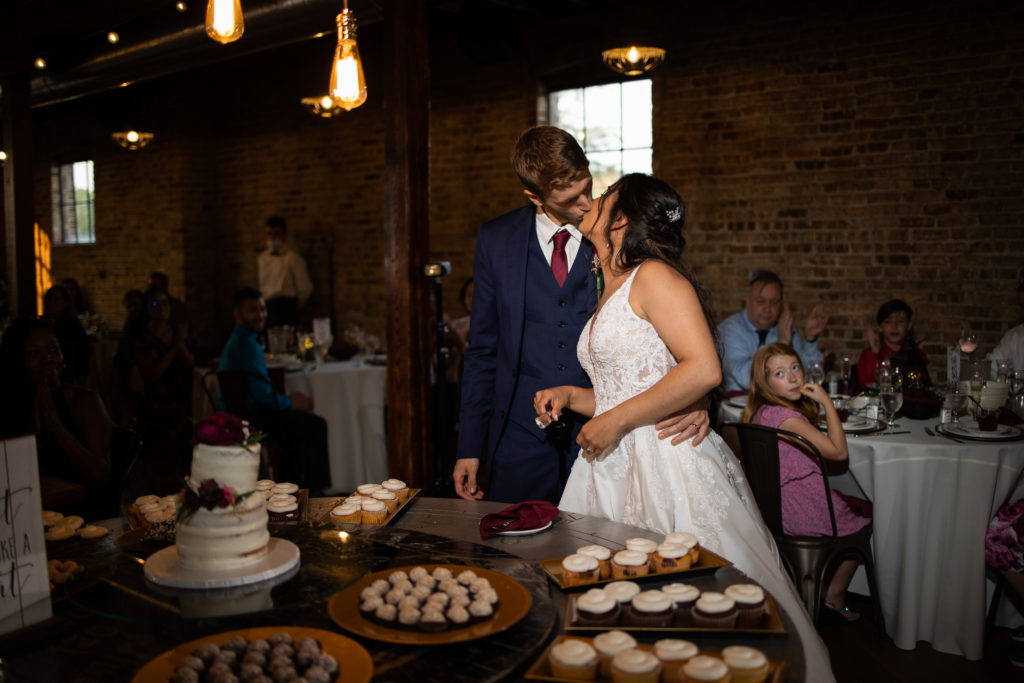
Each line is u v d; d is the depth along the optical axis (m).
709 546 1.66
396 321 3.76
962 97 4.94
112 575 1.28
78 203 9.67
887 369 3.35
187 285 8.65
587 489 1.89
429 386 3.86
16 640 1.12
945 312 5.09
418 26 3.65
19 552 1.16
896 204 5.18
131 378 6.45
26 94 5.26
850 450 2.84
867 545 2.78
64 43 5.15
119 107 8.68
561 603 1.24
